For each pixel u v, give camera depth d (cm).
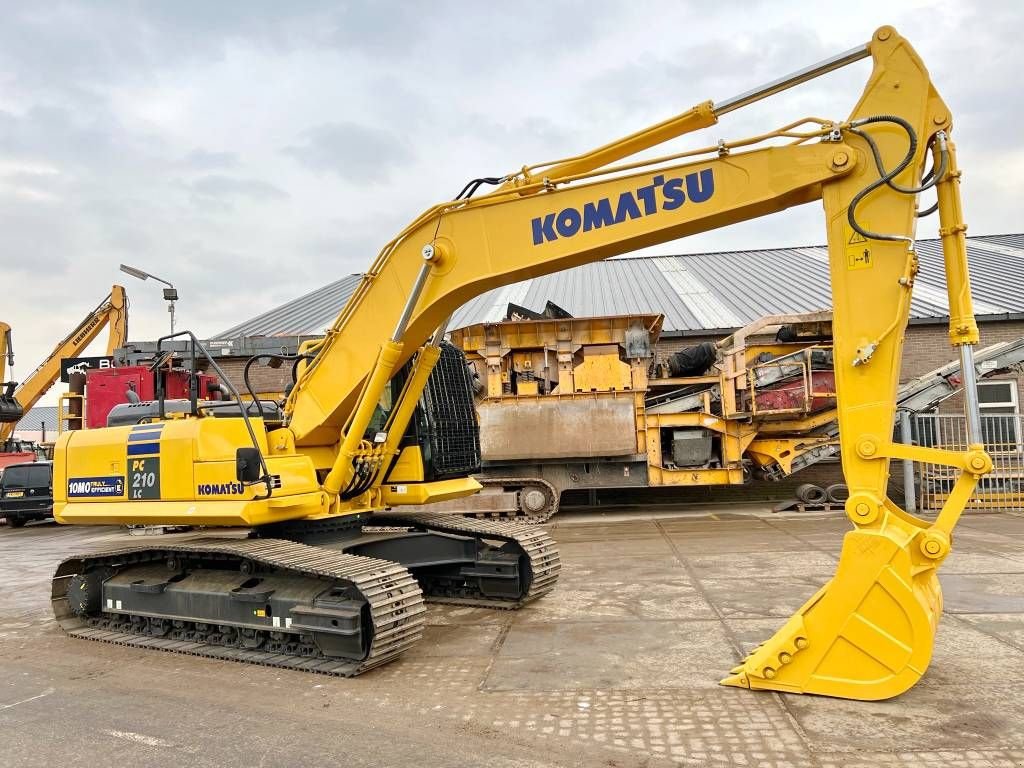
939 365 1747
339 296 2712
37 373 2480
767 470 1490
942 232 459
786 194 473
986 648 541
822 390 1385
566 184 532
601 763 379
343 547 648
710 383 1504
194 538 708
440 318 594
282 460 615
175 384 1627
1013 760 366
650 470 1469
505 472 1501
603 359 1458
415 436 712
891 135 453
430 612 718
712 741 399
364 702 480
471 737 418
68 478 711
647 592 772
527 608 721
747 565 903
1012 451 1440
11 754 417
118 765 398
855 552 450
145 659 611
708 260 2700
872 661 445
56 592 738
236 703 490
